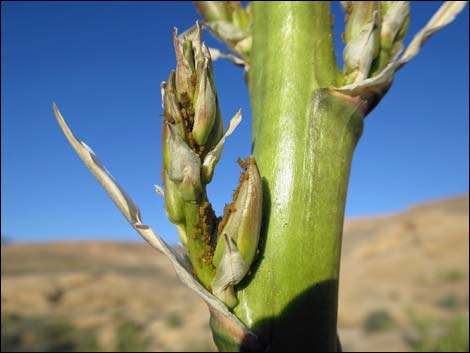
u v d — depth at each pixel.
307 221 0.12
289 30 0.14
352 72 0.14
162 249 0.12
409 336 2.20
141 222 0.12
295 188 0.13
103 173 0.13
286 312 0.12
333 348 0.12
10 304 2.90
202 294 0.12
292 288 0.12
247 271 0.12
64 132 0.13
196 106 0.12
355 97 0.13
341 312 2.79
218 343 0.12
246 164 0.12
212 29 0.17
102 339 2.40
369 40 0.14
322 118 0.13
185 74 0.12
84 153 0.13
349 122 0.13
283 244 0.12
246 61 0.17
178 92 0.12
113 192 0.13
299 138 0.13
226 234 0.12
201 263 0.12
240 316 0.12
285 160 0.13
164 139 0.12
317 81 0.14
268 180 0.13
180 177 0.12
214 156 0.12
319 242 0.12
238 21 0.17
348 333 2.44
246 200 0.12
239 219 0.12
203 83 0.12
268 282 0.12
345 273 3.71
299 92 0.13
